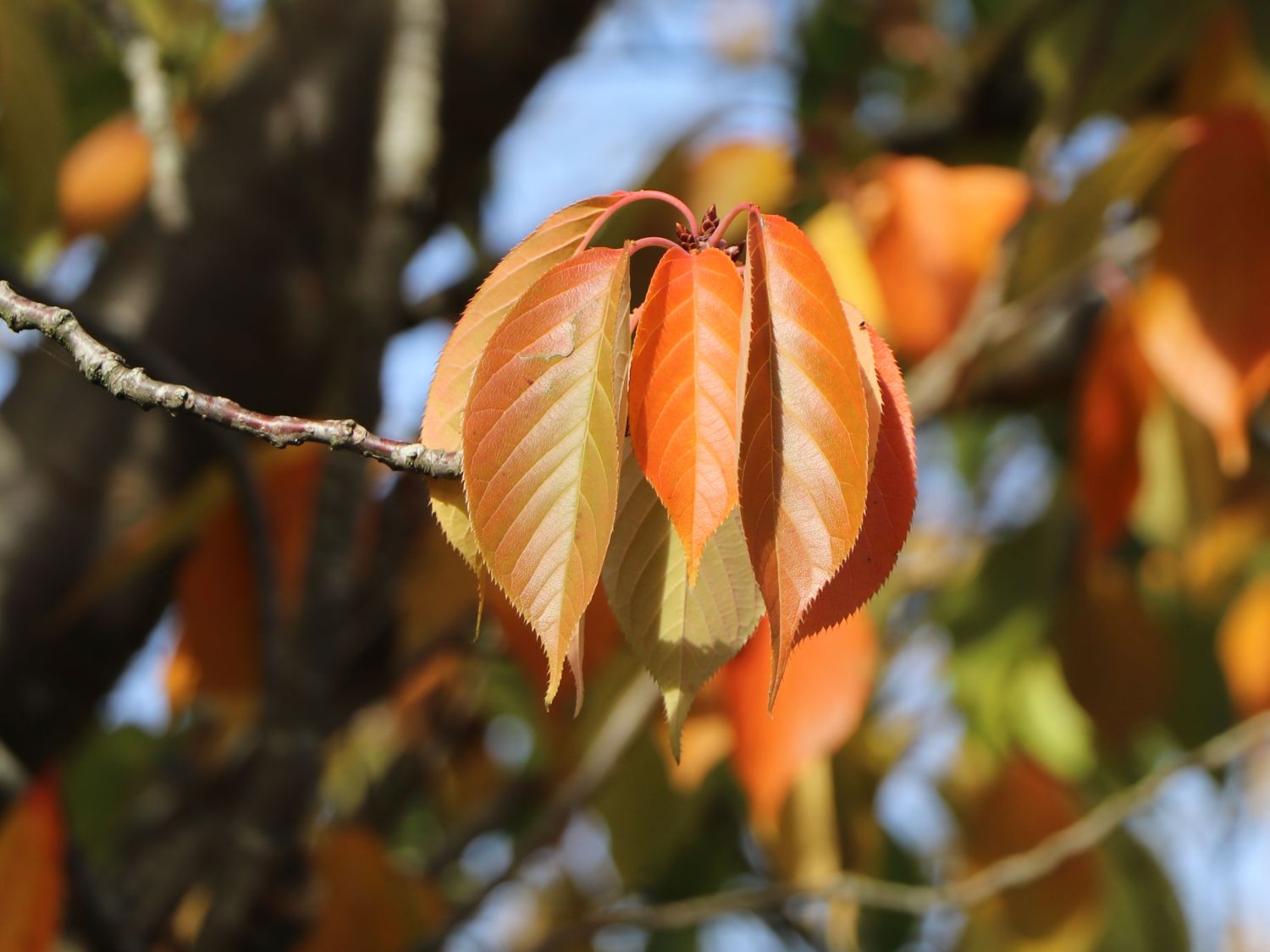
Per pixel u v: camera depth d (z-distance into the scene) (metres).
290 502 1.37
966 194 1.37
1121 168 1.28
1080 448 1.43
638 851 1.58
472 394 0.82
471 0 1.53
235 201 1.53
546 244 0.86
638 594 0.87
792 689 1.21
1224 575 1.64
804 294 0.83
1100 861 1.65
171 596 1.47
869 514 0.85
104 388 0.86
